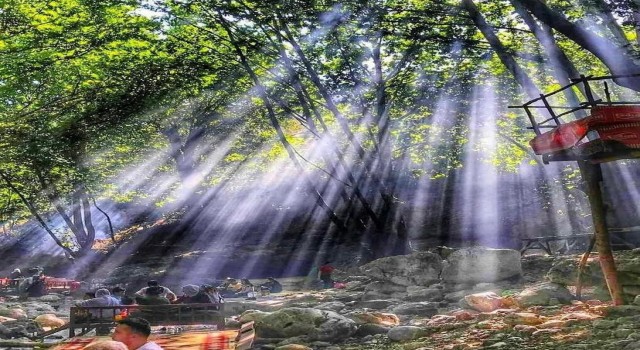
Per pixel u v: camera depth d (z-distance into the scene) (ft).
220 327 33.27
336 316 33.14
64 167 92.32
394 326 34.78
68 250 113.91
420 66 73.51
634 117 26.23
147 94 85.30
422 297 46.68
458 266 48.06
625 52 39.19
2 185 104.94
